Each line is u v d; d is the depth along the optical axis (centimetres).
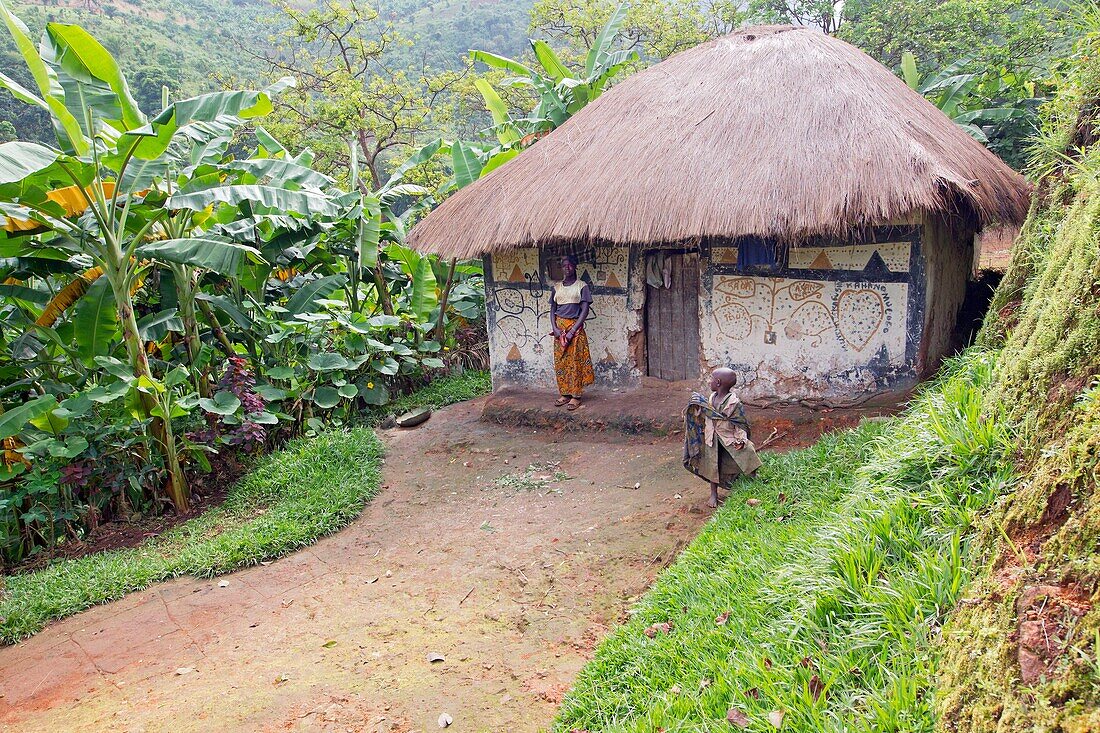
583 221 684
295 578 577
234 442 800
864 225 586
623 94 793
